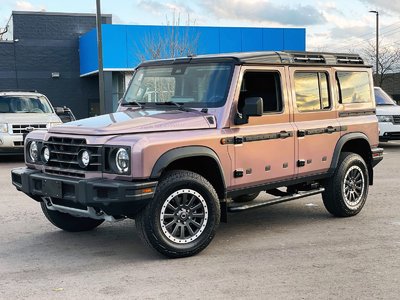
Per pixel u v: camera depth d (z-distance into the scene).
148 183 4.88
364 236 6.18
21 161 14.42
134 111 6.06
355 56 7.46
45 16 30.97
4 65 30.50
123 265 5.16
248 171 5.80
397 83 48.50
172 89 6.16
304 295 4.31
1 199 8.59
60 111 14.77
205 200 5.38
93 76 31.16
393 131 15.27
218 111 5.61
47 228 6.70
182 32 26.38
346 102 7.15
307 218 7.18
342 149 7.37
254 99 5.42
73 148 5.23
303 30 28.39
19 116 13.88
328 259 5.29
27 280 4.75
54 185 5.25
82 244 5.96
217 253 5.53
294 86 6.38
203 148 5.32
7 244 5.97
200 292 4.39
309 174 6.57
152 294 4.36
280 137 6.12
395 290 4.42
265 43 27.72
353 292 4.37
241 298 4.25
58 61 31.41
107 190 4.84
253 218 7.21
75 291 4.46
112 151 4.94
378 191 9.16
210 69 5.91
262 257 5.38
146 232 5.08
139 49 26.09
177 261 5.25
